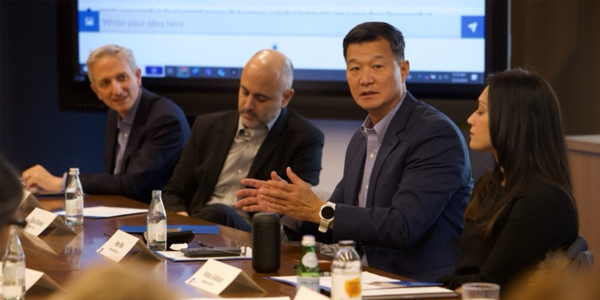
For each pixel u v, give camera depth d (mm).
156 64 9602
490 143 4023
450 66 8859
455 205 5098
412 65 8938
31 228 5062
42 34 10555
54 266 4016
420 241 4969
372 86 5242
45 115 10602
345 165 5562
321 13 9195
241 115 7160
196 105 9562
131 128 8039
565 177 3936
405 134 5152
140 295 1288
